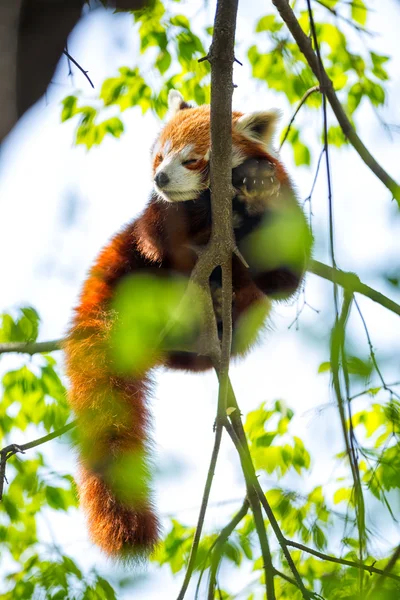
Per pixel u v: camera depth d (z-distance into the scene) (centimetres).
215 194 836
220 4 788
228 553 896
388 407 935
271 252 829
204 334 947
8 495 1414
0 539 1403
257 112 1209
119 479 924
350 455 763
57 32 442
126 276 1163
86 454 970
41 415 1438
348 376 634
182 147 1184
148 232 1162
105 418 991
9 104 409
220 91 796
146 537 905
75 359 1073
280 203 1051
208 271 867
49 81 439
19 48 419
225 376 852
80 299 1159
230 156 824
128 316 730
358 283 779
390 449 880
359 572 769
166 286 779
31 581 1096
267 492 1266
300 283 1038
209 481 803
